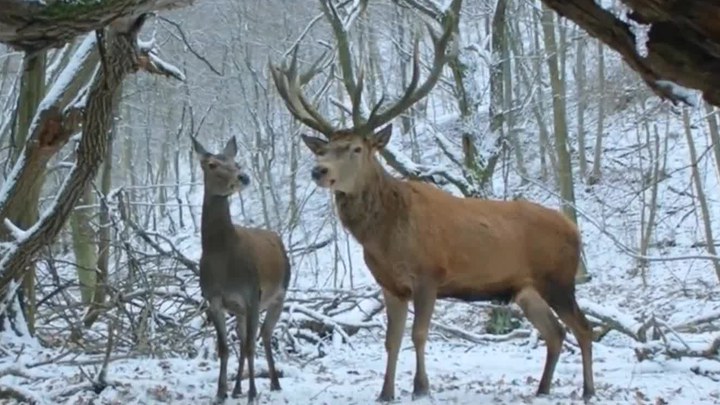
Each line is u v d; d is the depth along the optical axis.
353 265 30.47
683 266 29.53
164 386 10.65
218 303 10.55
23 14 3.89
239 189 10.57
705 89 3.15
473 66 22.02
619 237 32.56
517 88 33.78
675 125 39.06
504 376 12.85
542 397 10.65
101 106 8.73
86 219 17.44
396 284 10.66
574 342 15.70
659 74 3.23
